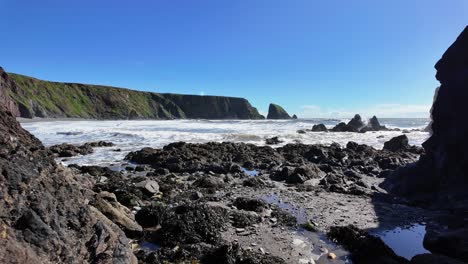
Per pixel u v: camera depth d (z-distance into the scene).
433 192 16.88
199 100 192.00
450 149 16.81
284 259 9.14
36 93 128.75
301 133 52.75
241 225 11.45
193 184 18.44
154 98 185.75
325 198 16.00
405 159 28.56
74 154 30.50
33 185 5.27
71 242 5.31
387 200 15.96
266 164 26.11
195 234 10.04
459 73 17.58
